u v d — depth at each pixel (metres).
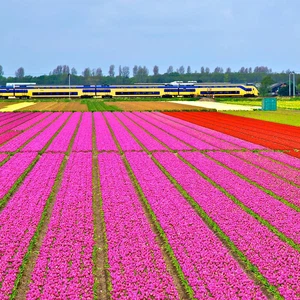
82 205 36.72
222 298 21.69
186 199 39.44
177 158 59.75
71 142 77.50
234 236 29.83
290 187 43.66
